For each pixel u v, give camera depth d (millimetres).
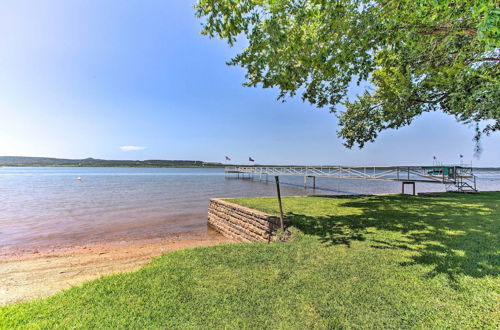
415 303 2885
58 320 2824
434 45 4215
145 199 20125
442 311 2713
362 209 8391
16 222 12188
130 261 6715
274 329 2557
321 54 4301
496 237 5000
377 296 3064
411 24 3797
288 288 3371
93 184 36094
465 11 2836
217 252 5004
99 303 3164
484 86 3422
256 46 4316
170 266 4309
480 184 33375
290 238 5930
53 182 40156
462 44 3990
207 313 2871
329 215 7555
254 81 5539
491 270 3531
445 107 7535
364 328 2521
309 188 30281
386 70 6168
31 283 5133
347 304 2934
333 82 8031
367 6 4207
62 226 11477
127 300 3215
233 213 9508
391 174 16719
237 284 3551
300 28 4188
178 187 31141
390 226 6145
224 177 58625
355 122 12234
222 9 4145
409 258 4133
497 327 2408
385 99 9844
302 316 2748
